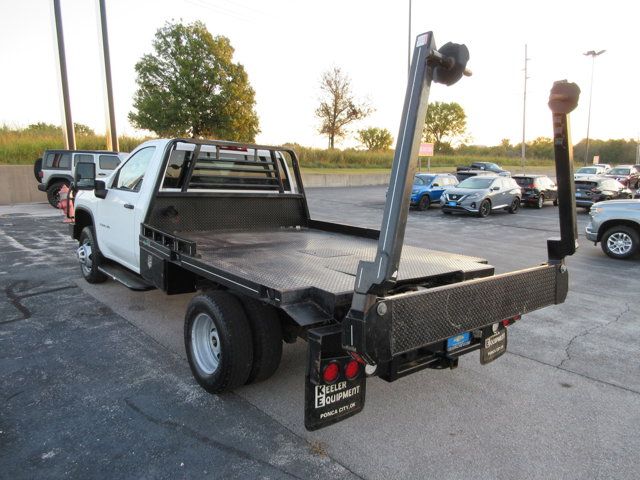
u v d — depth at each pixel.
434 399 3.76
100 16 20.09
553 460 2.99
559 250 3.65
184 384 3.87
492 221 16.95
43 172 17.02
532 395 3.87
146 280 4.86
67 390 3.74
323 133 47.91
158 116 33.62
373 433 3.25
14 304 5.91
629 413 3.61
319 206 20.70
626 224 10.08
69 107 20.61
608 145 75.56
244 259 3.96
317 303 2.94
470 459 2.98
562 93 3.18
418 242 11.97
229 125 35.38
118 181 5.78
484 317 3.01
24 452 2.93
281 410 3.49
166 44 33.53
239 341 3.41
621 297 7.07
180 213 5.19
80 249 6.84
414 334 2.54
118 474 2.74
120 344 4.69
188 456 2.93
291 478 2.75
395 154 2.24
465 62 2.24
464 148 71.19
